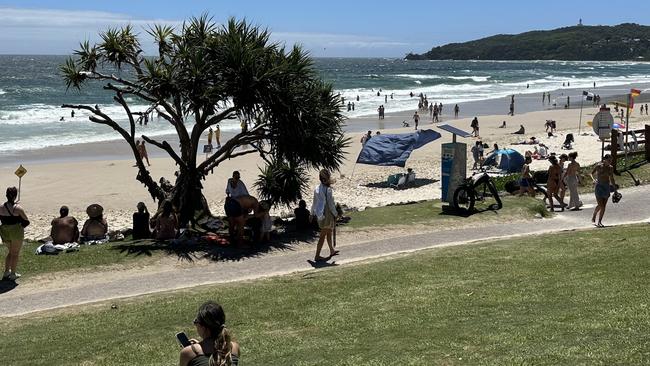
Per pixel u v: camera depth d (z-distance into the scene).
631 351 6.75
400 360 7.21
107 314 10.54
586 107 74.50
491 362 6.83
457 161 18.14
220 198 27.22
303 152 16.94
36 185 29.52
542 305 9.13
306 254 14.61
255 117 16.34
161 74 15.52
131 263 13.96
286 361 7.66
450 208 18.25
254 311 10.14
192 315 10.15
